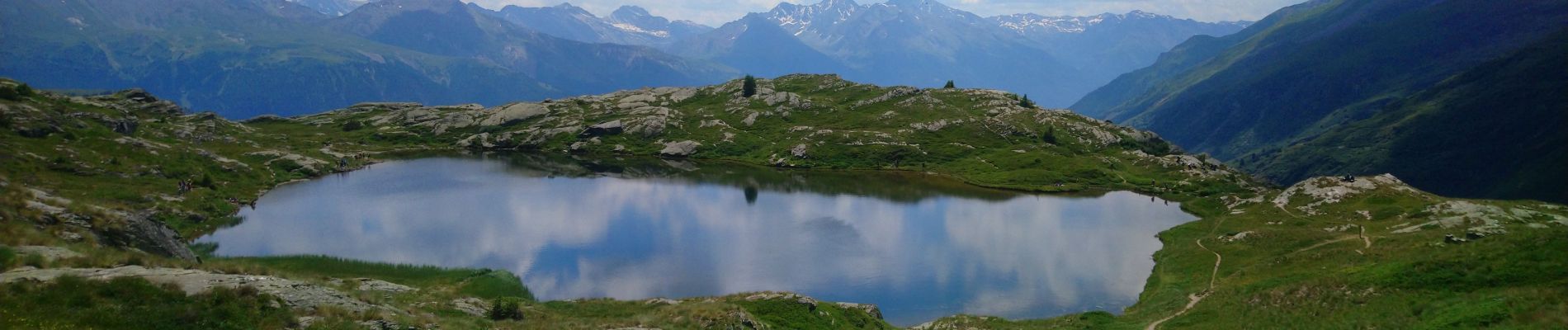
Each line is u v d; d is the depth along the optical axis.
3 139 104.81
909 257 102.00
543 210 133.12
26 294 28.20
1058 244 111.62
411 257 93.25
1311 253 75.06
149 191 106.44
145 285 31.95
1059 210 144.75
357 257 91.00
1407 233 77.81
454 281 77.81
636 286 84.50
